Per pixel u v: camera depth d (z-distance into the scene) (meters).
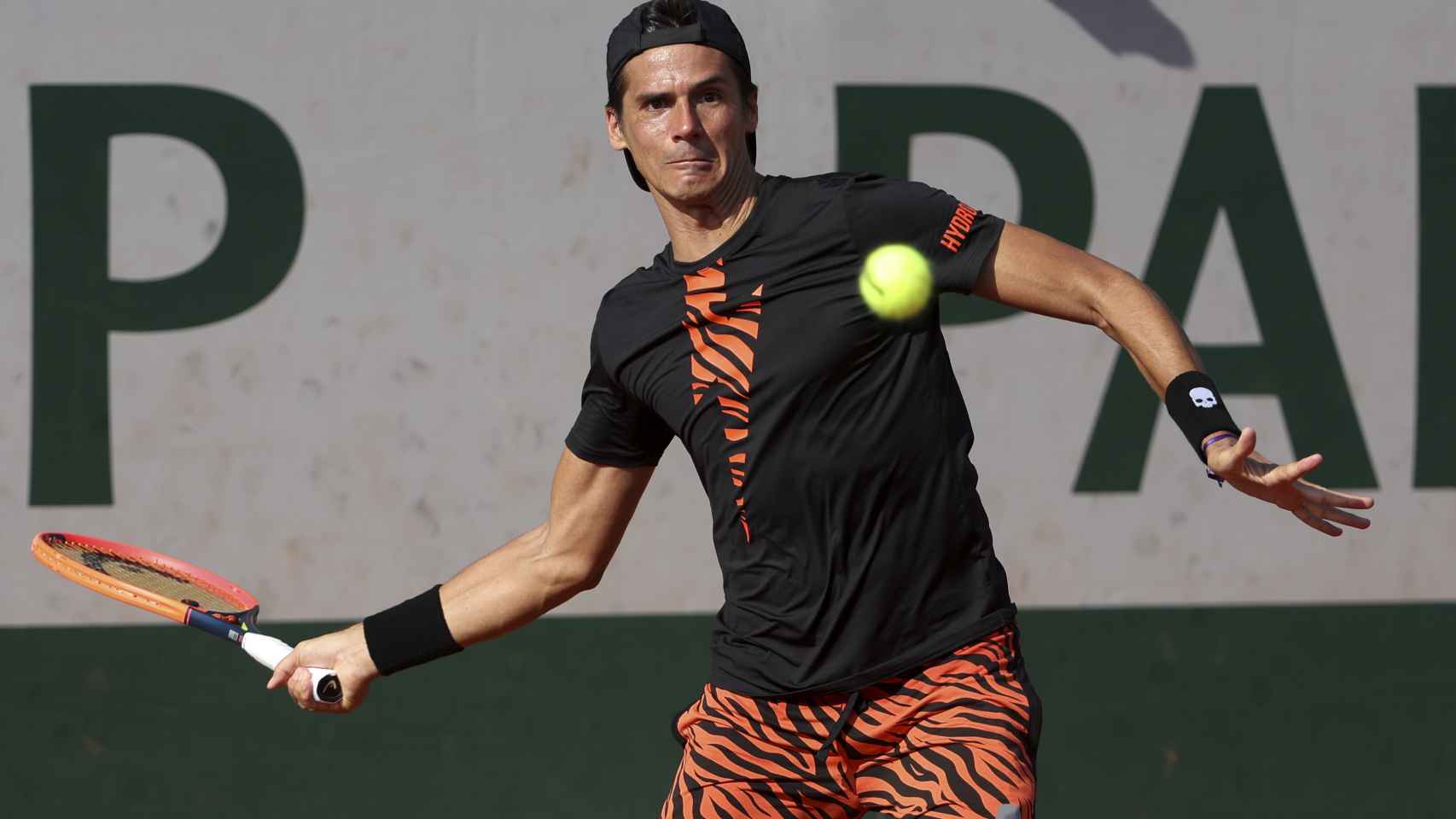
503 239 15.31
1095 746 15.61
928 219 7.82
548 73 15.28
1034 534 15.45
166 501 15.17
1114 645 15.55
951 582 7.95
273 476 15.23
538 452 15.36
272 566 15.23
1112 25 15.35
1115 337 7.61
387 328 15.25
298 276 15.22
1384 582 15.55
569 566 9.38
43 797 15.27
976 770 7.54
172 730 15.39
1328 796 15.64
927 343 7.90
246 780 15.45
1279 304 15.46
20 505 15.14
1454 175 15.44
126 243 15.15
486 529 15.33
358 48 15.20
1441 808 15.63
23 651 15.25
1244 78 15.41
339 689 9.65
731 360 7.93
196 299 15.18
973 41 15.35
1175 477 15.47
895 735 8.01
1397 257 15.45
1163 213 15.41
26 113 15.09
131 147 15.14
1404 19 15.43
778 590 8.06
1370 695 15.61
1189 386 7.17
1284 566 15.55
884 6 15.33
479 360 15.31
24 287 15.10
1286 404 15.48
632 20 8.19
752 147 8.48
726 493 8.09
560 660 15.52
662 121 8.00
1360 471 15.51
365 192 15.23
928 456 7.82
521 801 15.55
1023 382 15.40
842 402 7.79
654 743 15.51
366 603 15.27
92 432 15.14
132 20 15.13
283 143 15.20
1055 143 15.37
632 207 15.36
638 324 8.23
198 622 10.00
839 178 8.03
